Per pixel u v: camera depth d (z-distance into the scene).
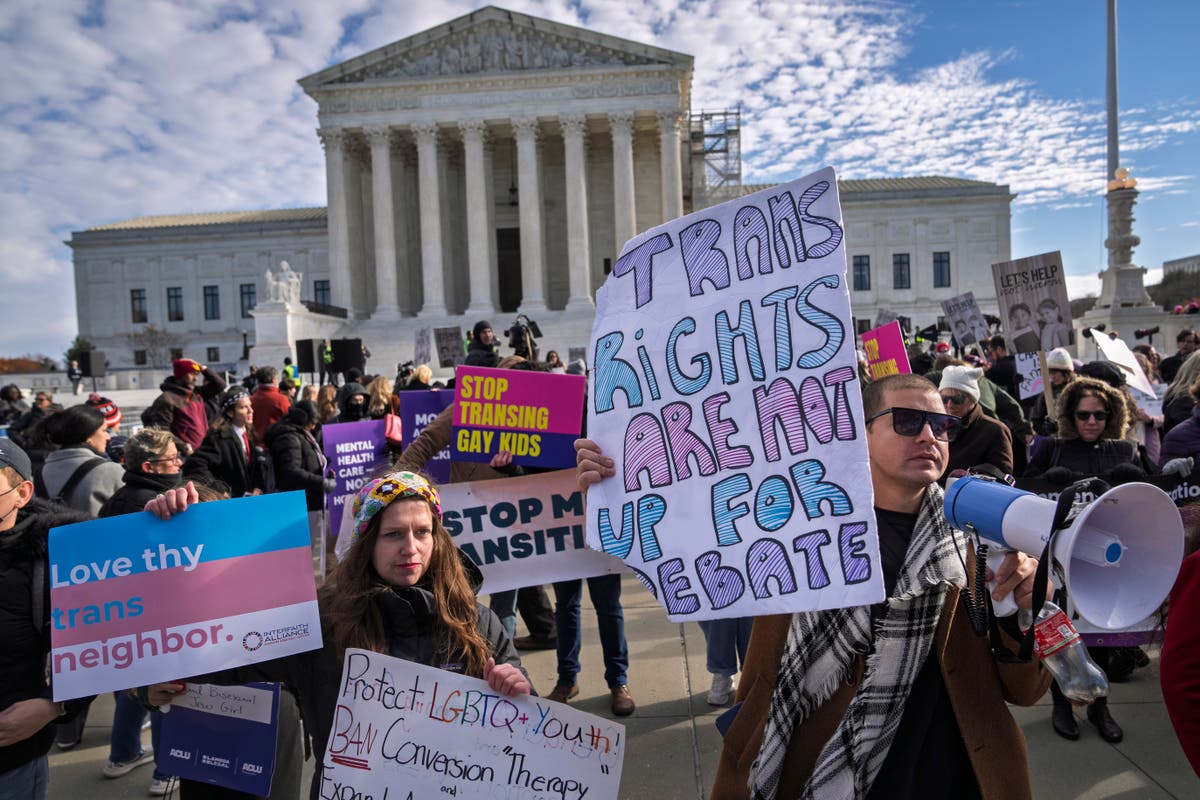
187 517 2.75
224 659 2.68
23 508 3.02
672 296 2.57
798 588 2.20
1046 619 1.99
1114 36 21.45
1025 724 4.68
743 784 2.43
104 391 35.59
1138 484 1.82
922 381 2.35
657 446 2.53
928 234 64.19
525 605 6.26
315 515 9.73
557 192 52.16
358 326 45.28
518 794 2.50
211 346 68.38
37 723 2.78
